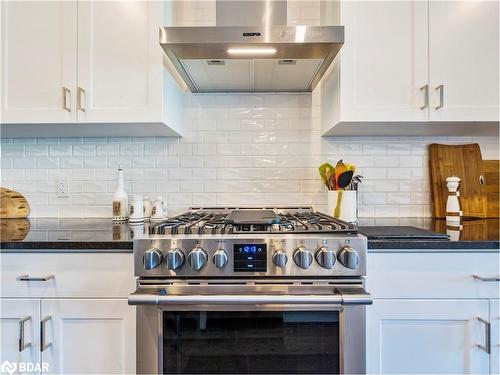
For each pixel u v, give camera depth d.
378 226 1.43
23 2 1.41
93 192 1.75
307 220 1.27
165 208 1.67
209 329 1.03
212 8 1.72
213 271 1.00
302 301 0.96
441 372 1.10
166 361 1.03
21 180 1.74
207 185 1.75
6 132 1.62
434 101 1.38
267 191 1.75
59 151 1.75
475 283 1.09
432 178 1.71
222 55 1.30
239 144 1.75
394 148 1.73
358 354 1.02
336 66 1.43
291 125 1.75
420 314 1.09
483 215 1.67
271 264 1.00
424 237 1.13
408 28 1.38
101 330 1.10
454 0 1.38
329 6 1.54
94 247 1.08
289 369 1.03
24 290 1.10
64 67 1.40
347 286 1.01
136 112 1.39
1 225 1.50
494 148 1.73
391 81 1.38
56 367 1.09
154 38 1.39
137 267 1.01
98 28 1.40
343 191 1.48
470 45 1.38
